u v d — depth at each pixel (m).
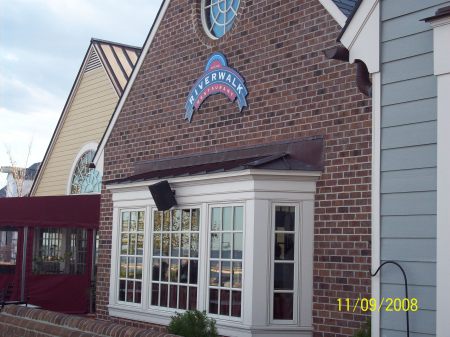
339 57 7.14
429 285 6.01
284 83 10.94
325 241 10.05
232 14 12.45
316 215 10.23
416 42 6.32
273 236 10.22
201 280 11.09
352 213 9.73
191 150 12.77
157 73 13.83
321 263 10.09
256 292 10.09
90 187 21.44
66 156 23.02
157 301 12.16
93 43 21.97
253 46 11.59
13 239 26.64
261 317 10.07
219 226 10.95
